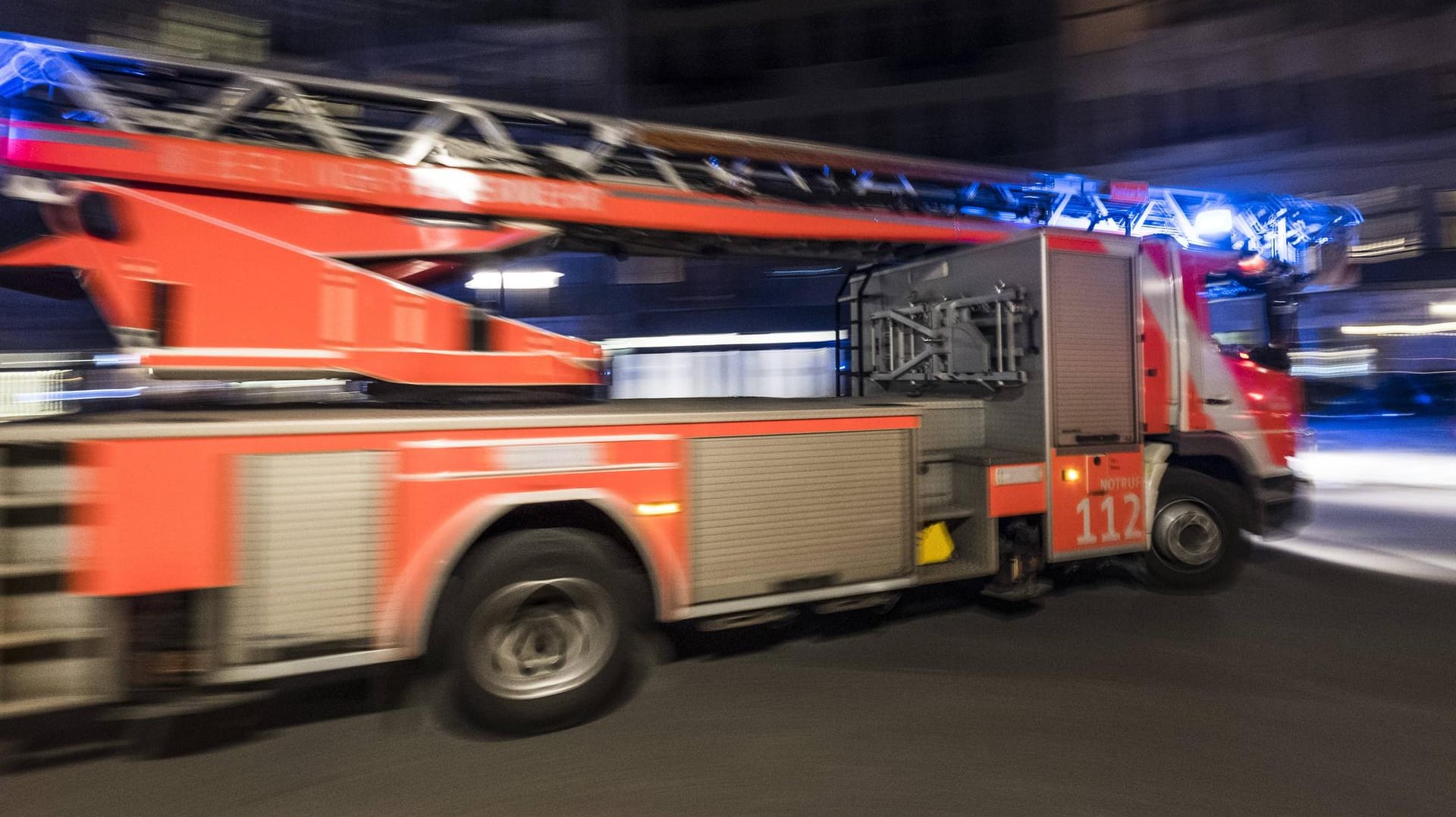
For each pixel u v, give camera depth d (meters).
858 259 6.27
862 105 24.58
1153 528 5.79
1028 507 5.05
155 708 3.12
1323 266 6.71
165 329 3.62
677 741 3.50
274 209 3.99
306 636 3.19
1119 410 5.38
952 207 6.30
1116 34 24.09
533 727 3.57
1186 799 2.99
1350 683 4.16
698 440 3.96
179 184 3.78
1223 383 5.91
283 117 4.24
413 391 4.02
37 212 3.66
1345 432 16.38
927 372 5.99
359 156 4.20
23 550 2.91
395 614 3.33
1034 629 5.07
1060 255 5.17
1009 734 3.55
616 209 4.81
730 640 4.84
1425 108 23.41
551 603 3.67
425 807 2.95
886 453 4.48
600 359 4.38
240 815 2.90
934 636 4.92
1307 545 7.56
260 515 3.12
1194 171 24.58
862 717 3.74
